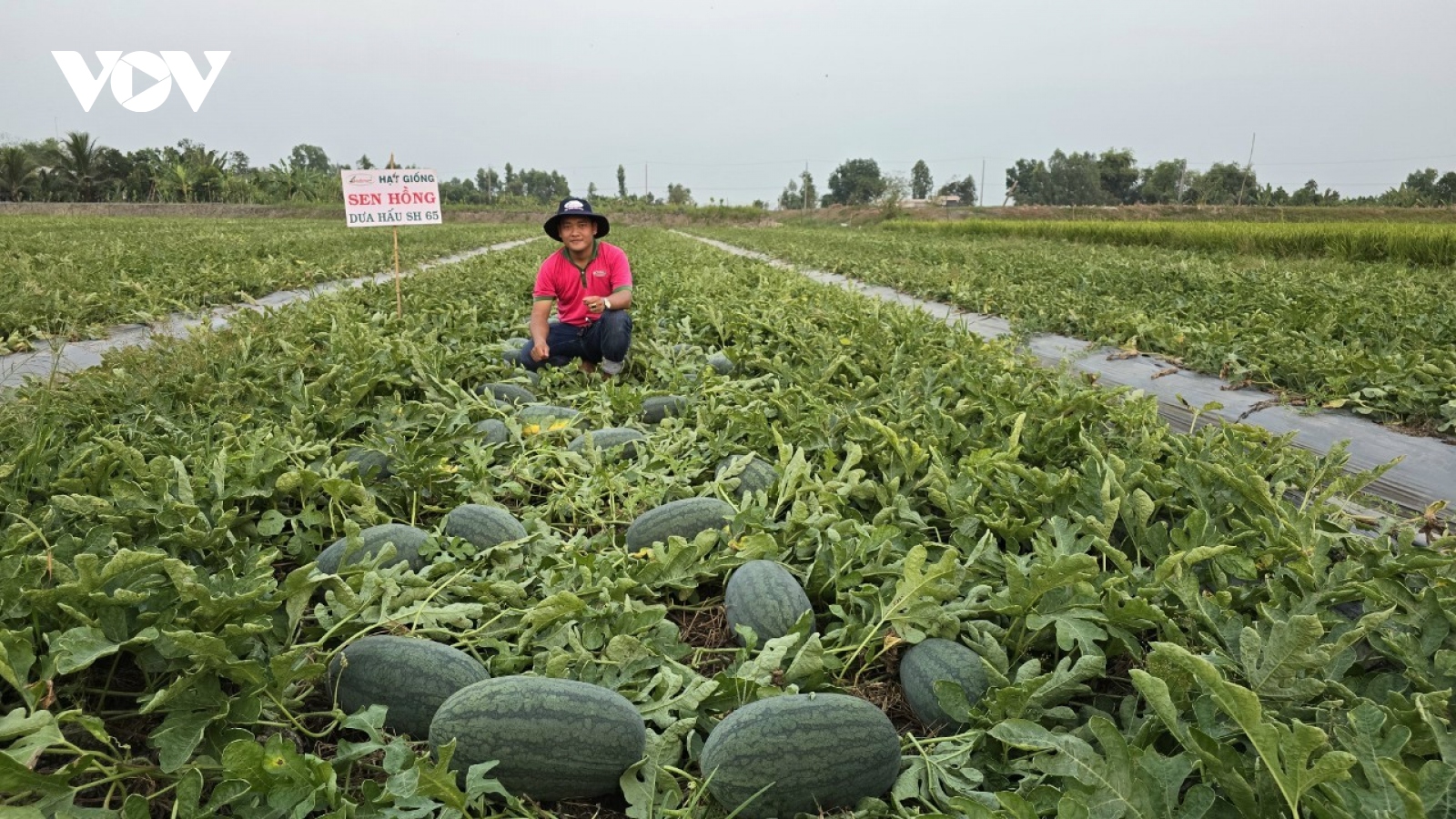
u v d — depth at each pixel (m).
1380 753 1.96
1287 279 13.36
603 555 3.42
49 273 11.71
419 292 10.65
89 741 2.54
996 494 3.76
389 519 3.97
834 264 19.67
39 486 3.68
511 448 5.04
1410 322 8.72
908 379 5.61
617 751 2.36
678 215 77.50
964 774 2.37
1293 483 4.34
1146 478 3.74
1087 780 2.10
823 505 3.74
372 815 2.06
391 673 2.59
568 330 7.34
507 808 2.32
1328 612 2.85
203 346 6.29
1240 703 1.88
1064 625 2.74
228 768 2.00
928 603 2.88
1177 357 7.91
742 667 2.63
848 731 2.36
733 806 2.28
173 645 2.44
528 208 80.88
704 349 8.43
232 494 3.57
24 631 2.28
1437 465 5.20
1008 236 40.56
